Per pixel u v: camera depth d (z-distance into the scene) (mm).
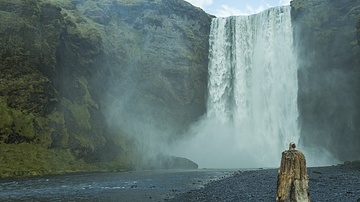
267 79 107750
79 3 113875
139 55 109500
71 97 86250
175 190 41750
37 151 71125
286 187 18828
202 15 122812
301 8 99812
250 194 35375
